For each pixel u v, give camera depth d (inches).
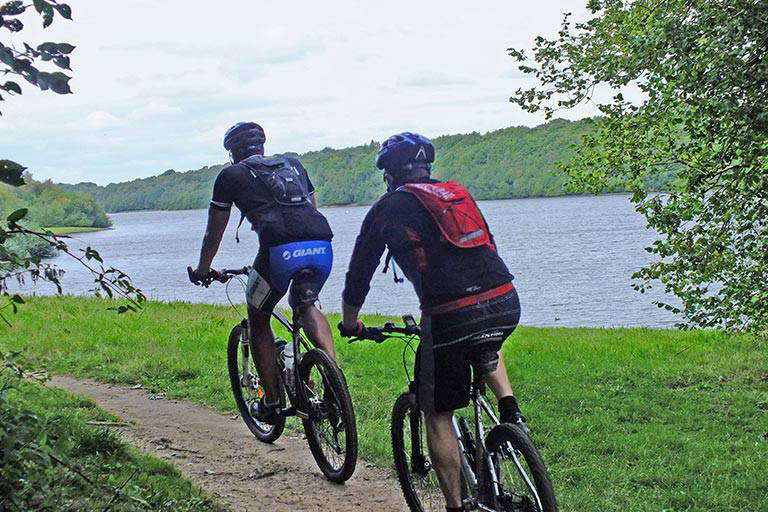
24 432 135.7
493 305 159.9
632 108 353.4
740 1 279.1
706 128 312.2
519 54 371.9
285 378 229.6
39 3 116.2
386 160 173.9
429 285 159.8
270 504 209.9
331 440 227.0
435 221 160.7
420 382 163.5
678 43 288.2
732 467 258.1
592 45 362.3
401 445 193.8
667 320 1424.7
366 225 168.6
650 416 329.7
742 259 348.5
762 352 471.5
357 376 381.4
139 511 167.5
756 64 289.9
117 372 361.7
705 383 392.8
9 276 132.9
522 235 4817.9
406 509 208.8
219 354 406.9
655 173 350.0
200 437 265.9
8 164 122.8
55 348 410.3
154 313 596.4
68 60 120.1
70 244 139.5
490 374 165.6
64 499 172.7
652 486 243.6
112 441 221.3
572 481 244.4
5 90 119.3
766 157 284.4
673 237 348.5
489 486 160.6
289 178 225.0
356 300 171.8
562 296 1920.5
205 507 197.3
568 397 354.6
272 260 220.8
